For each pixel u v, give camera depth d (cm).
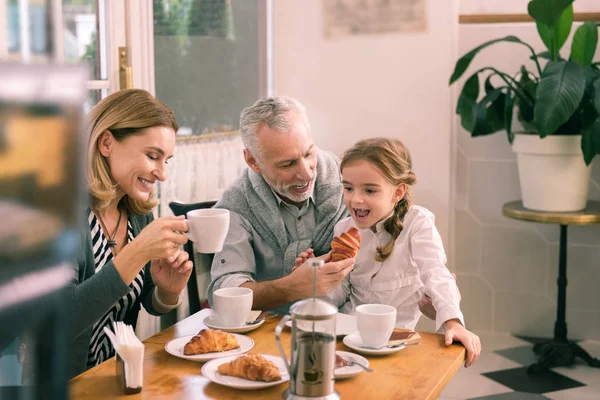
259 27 336
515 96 291
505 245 336
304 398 111
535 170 290
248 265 189
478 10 325
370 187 174
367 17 329
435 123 326
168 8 271
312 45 338
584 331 330
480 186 336
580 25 295
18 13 146
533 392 275
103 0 242
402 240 179
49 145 48
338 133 341
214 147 298
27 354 48
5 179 46
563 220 282
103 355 166
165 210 267
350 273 185
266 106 181
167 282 162
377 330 135
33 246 47
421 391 118
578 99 261
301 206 196
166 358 134
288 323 154
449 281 164
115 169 160
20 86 46
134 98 160
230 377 122
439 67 323
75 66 50
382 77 331
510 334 341
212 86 301
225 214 140
